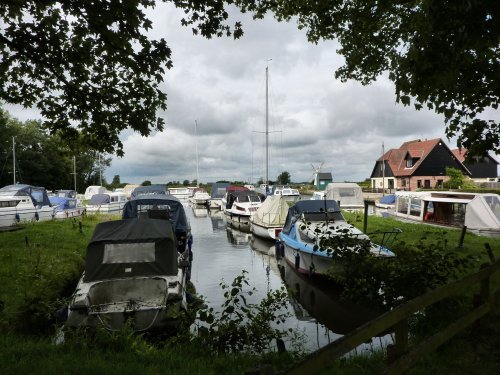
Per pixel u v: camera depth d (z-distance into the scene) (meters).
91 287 8.36
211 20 7.80
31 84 8.80
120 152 9.55
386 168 63.78
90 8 6.88
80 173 82.88
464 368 4.63
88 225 21.20
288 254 14.80
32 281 9.25
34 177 66.44
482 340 5.21
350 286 7.11
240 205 29.78
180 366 5.16
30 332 7.39
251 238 23.22
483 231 16.70
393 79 6.50
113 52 7.99
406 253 7.18
